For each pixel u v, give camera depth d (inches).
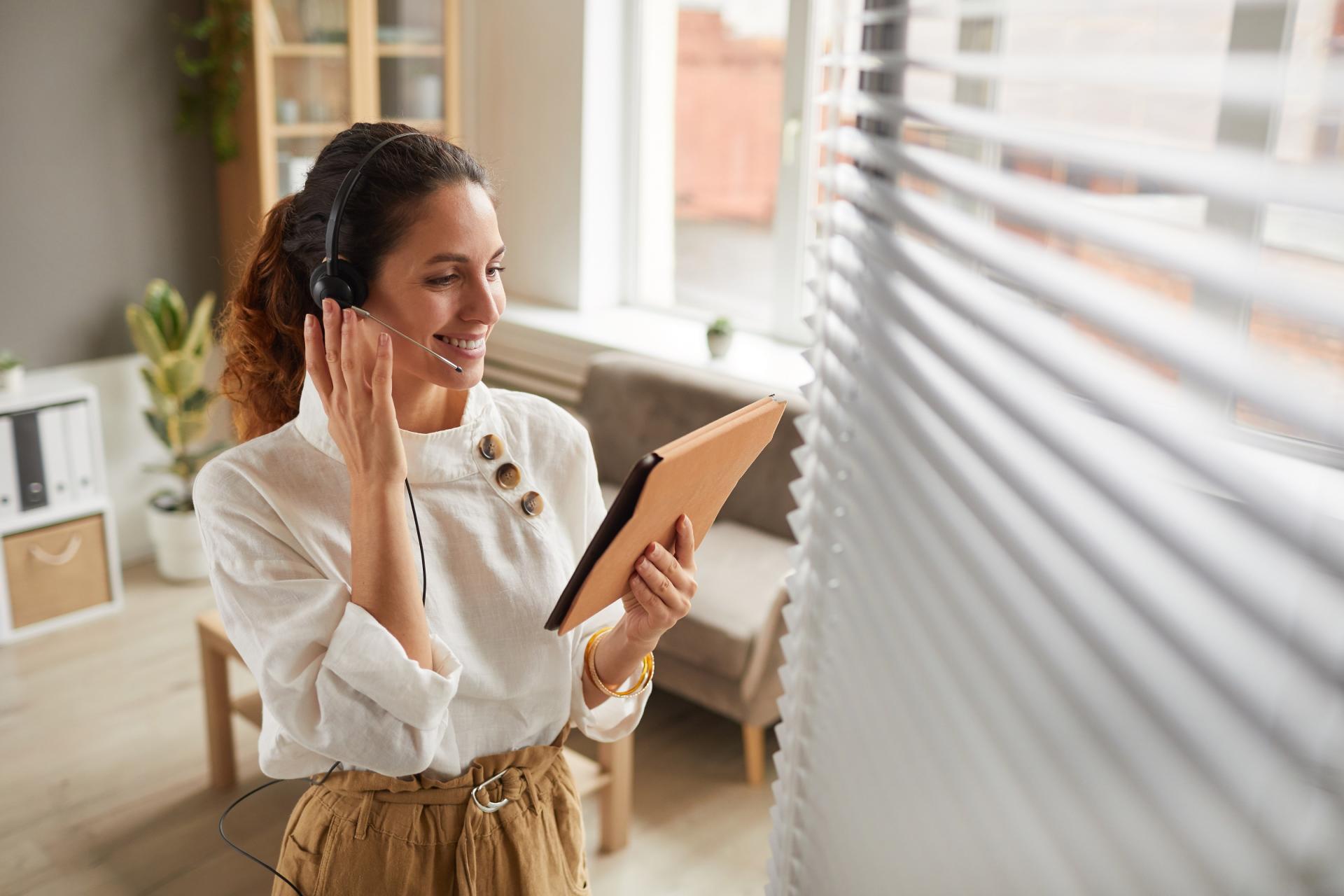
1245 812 18.3
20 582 134.0
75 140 139.9
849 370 42.2
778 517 124.7
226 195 151.7
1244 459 18.4
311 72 146.3
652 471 35.2
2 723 117.8
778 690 108.7
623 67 157.9
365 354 40.3
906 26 40.5
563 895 48.5
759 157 152.1
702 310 163.0
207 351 143.9
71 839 100.6
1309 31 26.5
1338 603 17.1
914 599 35.8
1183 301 22.5
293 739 44.1
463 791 45.5
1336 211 15.3
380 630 40.2
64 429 135.6
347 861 45.2
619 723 51.8
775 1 144.9
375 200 40.6
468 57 166.7
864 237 41.6
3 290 138.0
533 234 167.6
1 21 131.1
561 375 154.1
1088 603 24.5
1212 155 19.3
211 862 98.3
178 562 149.4
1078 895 25.5
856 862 41.4
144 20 141.9
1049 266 26.3
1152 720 21.1
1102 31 41.9
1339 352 18.8
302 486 44.1
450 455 46.0
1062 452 24.1
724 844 102.0
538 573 47.0
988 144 38.7
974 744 31.2
